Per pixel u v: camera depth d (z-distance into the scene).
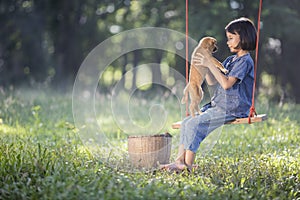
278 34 20.69
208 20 20.94
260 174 6.55
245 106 6.71
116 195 5.27
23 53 27.23
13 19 26.77
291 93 22.30
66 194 5.25
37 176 5.94
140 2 27.00
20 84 25.50
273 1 21.27
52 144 8.38
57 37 27.33
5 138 8.64
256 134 10.23
